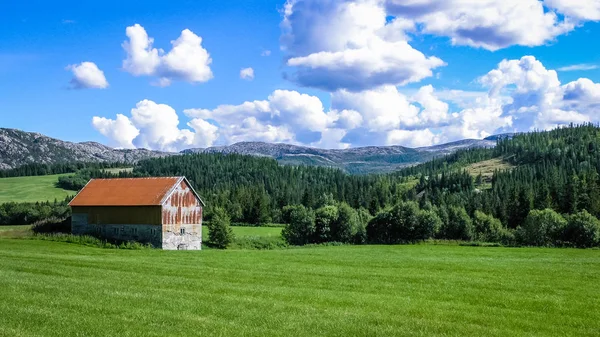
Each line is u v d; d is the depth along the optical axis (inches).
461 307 1127.0
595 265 2292.1
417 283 1537.9
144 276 1473.9
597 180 7121.1
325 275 1679.4
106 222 3572.8
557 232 4232.3
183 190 3612.2
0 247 2522.1
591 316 1083.9
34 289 1143.6
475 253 3228.3
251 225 6579.7
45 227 3695.9
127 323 852.6
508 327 941.2
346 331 846.5
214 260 2209.6
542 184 6727.4
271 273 1686.8
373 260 2420.0
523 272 1942.7
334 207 4704.7
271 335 808.3
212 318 917.8
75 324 832.3
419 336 829.2
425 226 4613.7
